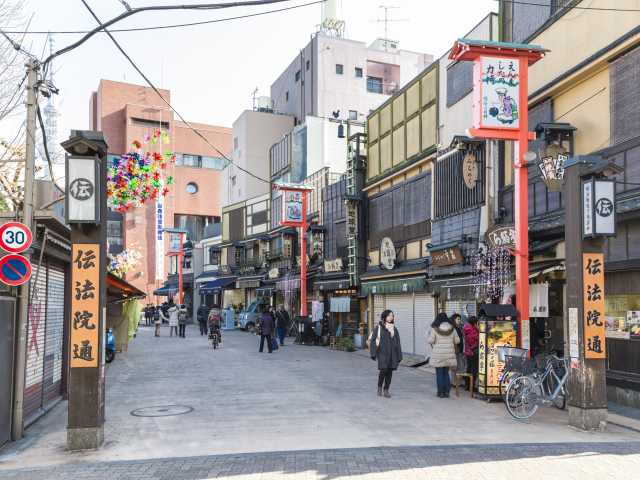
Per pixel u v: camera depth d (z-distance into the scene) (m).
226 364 17.34
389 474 6.25
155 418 9.58
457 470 6.36
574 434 8.23
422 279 18.42
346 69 44.81
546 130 12.02
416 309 19.66
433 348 11.43
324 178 28.95
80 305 7.70
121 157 10.88
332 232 27.14
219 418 9.53
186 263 52.31
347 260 25.06
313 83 44.53
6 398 8.03
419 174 19.80
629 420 9.15
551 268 11.51
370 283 22.36
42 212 8.73
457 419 9.32
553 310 12.65
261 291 35.84
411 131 20.42
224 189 51.66
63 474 6.51
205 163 63.53
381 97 45.88
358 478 6.13
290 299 30.66
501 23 15.32
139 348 23.05
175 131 62.31
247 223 41.47
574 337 8.75
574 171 8.94
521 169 11.42
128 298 20.88
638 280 10.02
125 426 9.00
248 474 6.36
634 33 10.39
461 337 12.72
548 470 6.36
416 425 8.88
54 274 11.15
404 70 47.50
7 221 8.64
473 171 15.77
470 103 16.66
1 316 7.84
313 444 7.73
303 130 35.00
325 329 25.20
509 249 11.48
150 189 11.05
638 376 9.97
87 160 7.66
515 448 7.36
